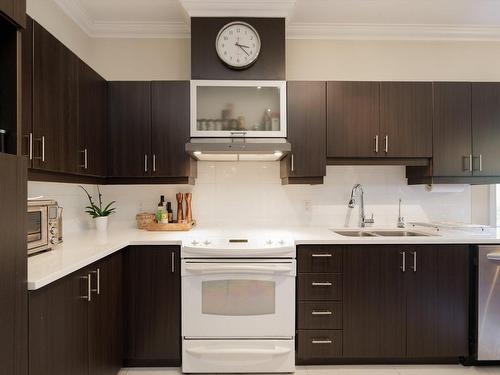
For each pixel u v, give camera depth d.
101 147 2.25
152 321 2.06
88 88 2.04
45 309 1.24
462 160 2.44
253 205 2.77
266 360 2.00
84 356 1.54
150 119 2.38
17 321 1.09
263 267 1.98
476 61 2.79
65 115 1.75
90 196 2.63
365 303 2.08
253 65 2.39
